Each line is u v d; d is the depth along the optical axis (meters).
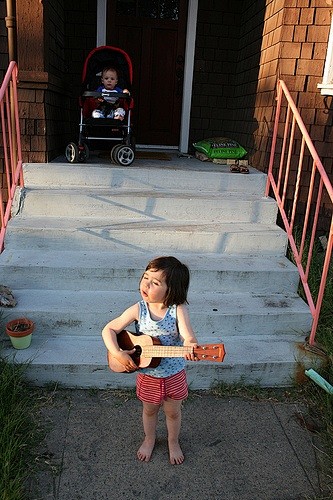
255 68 5.45
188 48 6.23
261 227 4.11
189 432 2.72
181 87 6.46
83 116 4.88
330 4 4.28
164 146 6.64
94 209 4.07
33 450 2.50
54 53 4.96
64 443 2.57
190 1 6.08
